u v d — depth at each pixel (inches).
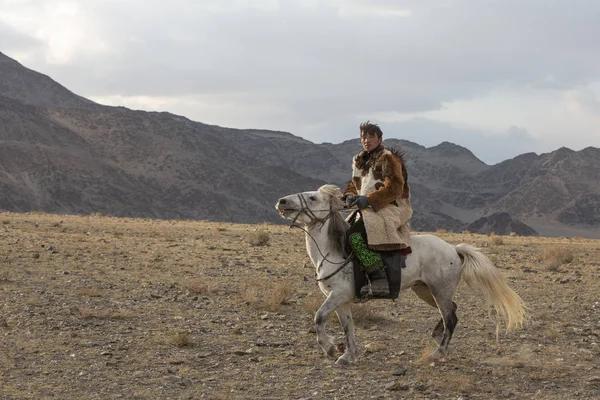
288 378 362.0
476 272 398.3
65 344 410.3
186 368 373.4
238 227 1499.8
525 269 815.7
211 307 535.5
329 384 352.5
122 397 322.3
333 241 383.2
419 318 521.7
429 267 396.8
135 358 388.8
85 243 919.7
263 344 430.6
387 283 378.9
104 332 443.5
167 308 523.8
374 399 330.3
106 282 616.4
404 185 393.7
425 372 378.0
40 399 314.8
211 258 823.1
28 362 371.9
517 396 342.3
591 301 610.9
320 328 385.1
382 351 424.5
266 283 648.4
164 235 1147.9
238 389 340.5
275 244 1050.7
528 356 418.9
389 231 379.2
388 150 385.4
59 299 533.0
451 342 452.8
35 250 803.4
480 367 393.4
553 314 552.7
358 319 497.0
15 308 494.3
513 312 400.2
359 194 397.1
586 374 383.9
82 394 323.9
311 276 706.8
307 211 383.2
